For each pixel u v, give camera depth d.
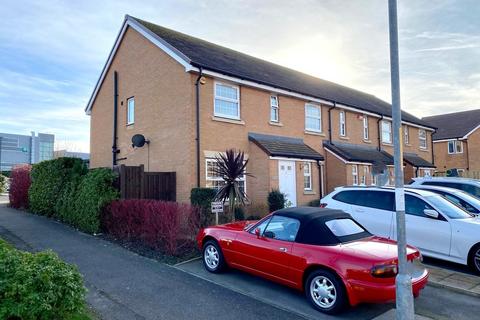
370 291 4.88
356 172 18.41
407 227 8.10
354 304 5.01
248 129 14.78
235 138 14.20
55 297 3.99
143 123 14.99
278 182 14.31
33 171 16.08
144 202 9.52
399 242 4.66
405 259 4.64
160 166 13.89
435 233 7.71
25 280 3.89
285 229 6.09
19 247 9.04
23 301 3.78
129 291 6.05
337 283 5.14
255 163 14.46
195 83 12.99
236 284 6.52
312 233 5.71
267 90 15.59
